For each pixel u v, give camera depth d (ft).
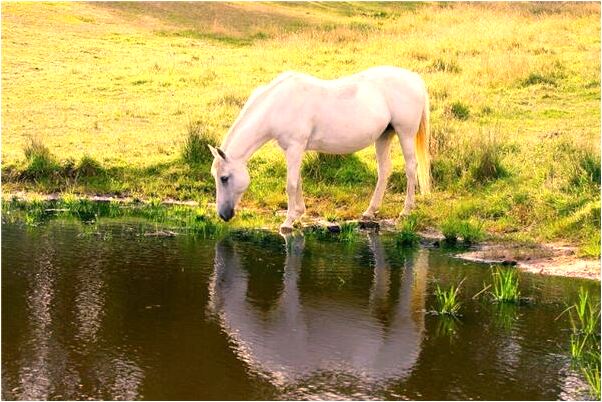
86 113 53.98
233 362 21.40
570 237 33.32
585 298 25.12
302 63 67.36
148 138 47.78
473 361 21.70
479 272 29.73
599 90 55.98
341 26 86.63
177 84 61.57
